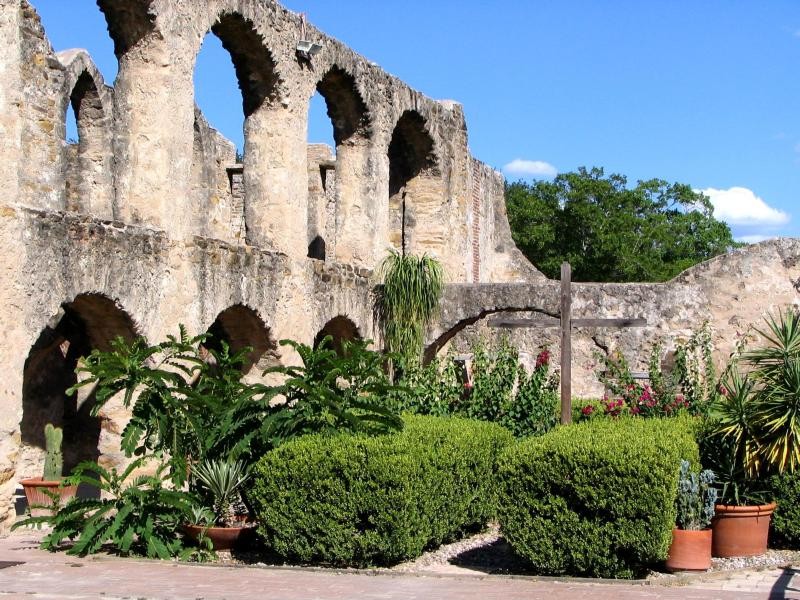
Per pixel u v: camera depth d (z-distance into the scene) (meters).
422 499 9.92
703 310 19.34
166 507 10.12
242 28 15.19
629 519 9.14
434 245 21.41
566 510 9.34
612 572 9.32
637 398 15.56
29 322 10.99
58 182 16.23
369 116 18.45
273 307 15.51
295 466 9.68
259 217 16.06
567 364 14.23
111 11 13.32
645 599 8.16
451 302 19.31
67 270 11.52
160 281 13.06
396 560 9.99
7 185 10.81
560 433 10.34
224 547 10.35
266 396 10.77
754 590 8.73
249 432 10.67
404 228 21.52
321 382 10.95
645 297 19.62
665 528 9.14
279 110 16.06
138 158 13.40
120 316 12.54
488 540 11.32
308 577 9.07
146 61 13.43
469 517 11.50
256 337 15.56
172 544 10.00
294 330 16.02
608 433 10.32
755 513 10.27
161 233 13.12
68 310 13.90
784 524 10.67
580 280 39.62
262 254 15.23
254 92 16.03
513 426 14.62
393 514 9.52
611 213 40.53
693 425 11.44
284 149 16.05
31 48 14.81
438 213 21.44
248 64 15.78
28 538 10.72
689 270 19.52
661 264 39.72
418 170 21.47
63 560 9.45
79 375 15.68
